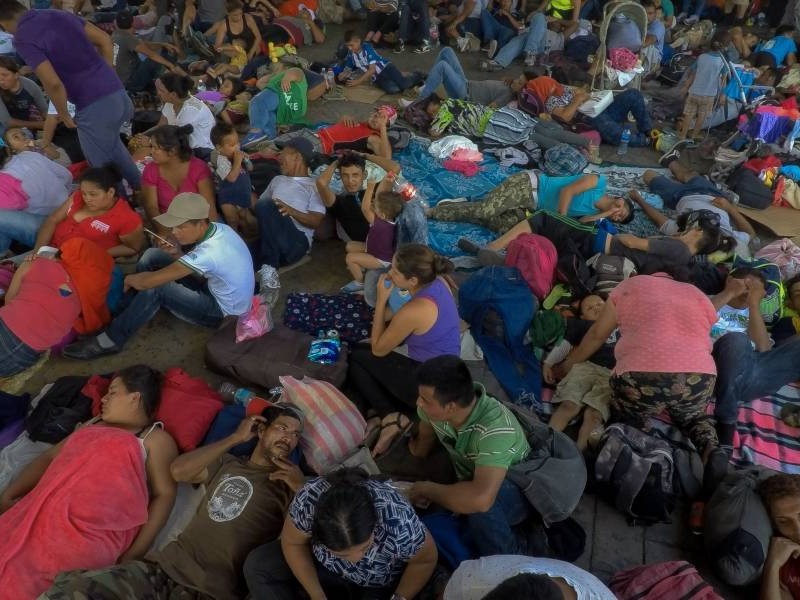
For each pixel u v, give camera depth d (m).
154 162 4.56
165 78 5.77
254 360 3.74
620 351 3.32
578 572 2.15
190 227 3.53
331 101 7.57
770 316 4.28
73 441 2.86
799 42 9.33
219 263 3.62
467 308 4.15
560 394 3.66
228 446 2.90
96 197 3.98
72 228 4.15
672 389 3.16
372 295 4.12
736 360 3.56
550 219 4.72
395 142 6.41
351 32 8.05
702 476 3.20
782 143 6.24
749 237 5.20
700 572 2.94
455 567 2.68
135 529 2.81
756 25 10.98
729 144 6.41
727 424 3.52
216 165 5.39
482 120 6.60
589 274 4.36
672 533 3.12
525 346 4.07
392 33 9.38
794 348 3.75
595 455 3.26
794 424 3.64
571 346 4.05
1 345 3.48
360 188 4.87
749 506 2.83
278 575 2.55
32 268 3.64
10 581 2.54
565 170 6.11
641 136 6.93
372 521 2.04
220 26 8.20
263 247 4.75
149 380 3.04
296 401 3.30
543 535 2.94
